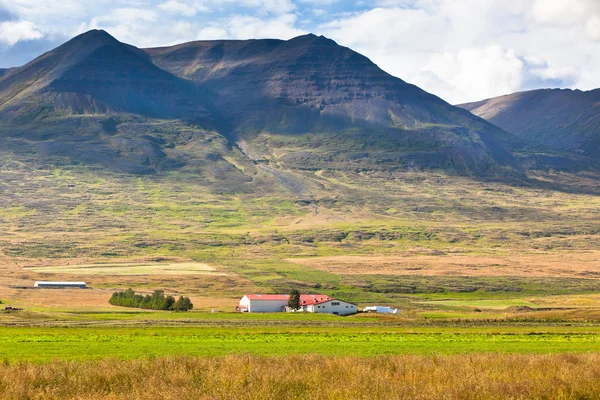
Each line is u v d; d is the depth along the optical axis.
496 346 121.44
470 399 57.34
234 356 78.06
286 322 198.62
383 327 178.62
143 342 125.81
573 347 120.38
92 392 58.59
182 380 62.34
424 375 66.38
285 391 59.69
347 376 65.38
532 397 58.75
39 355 98.94
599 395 59.56
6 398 57.06
